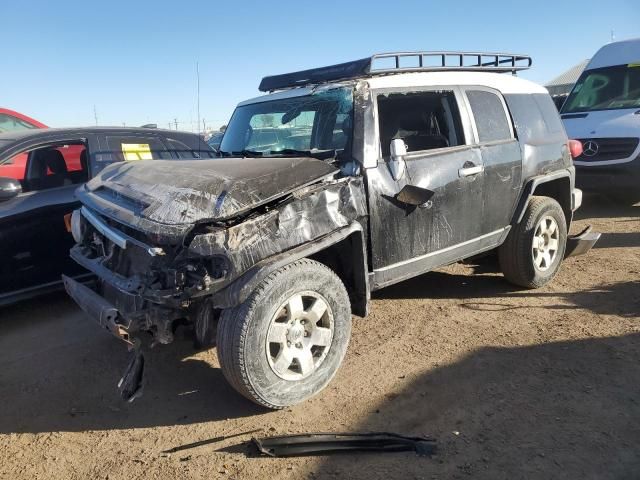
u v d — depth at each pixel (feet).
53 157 19.04
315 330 12.07
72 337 16.28
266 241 11.19
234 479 9.68
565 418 11.05
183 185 11.68
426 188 14.30
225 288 10.89
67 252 18.13
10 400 12.86
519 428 10.80
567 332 14.97
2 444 11.18
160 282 11.03
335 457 10.16
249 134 16.49
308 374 11.99
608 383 12.28
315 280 11.79
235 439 10.91
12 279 17.03
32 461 10.57
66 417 12.09
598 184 30.73
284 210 11.53
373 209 13.17
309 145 14.42
